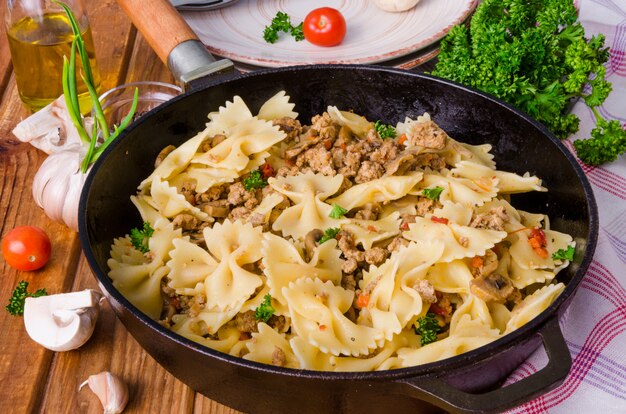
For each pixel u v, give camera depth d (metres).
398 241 0.68
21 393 0.67
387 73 0.74
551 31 0.77
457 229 0.68
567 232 0.68
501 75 0.76
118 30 0.91
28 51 0.80
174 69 0.76
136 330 0.61
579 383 0.64
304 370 0.58
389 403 0.60
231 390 0.61
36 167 0.80
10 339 0.69
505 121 0.72
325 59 0.84
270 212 0.71
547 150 0.70
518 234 0.68
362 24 0.87
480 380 0.60
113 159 0.69
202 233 0.70
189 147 0.72
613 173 0.75
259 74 0.74
